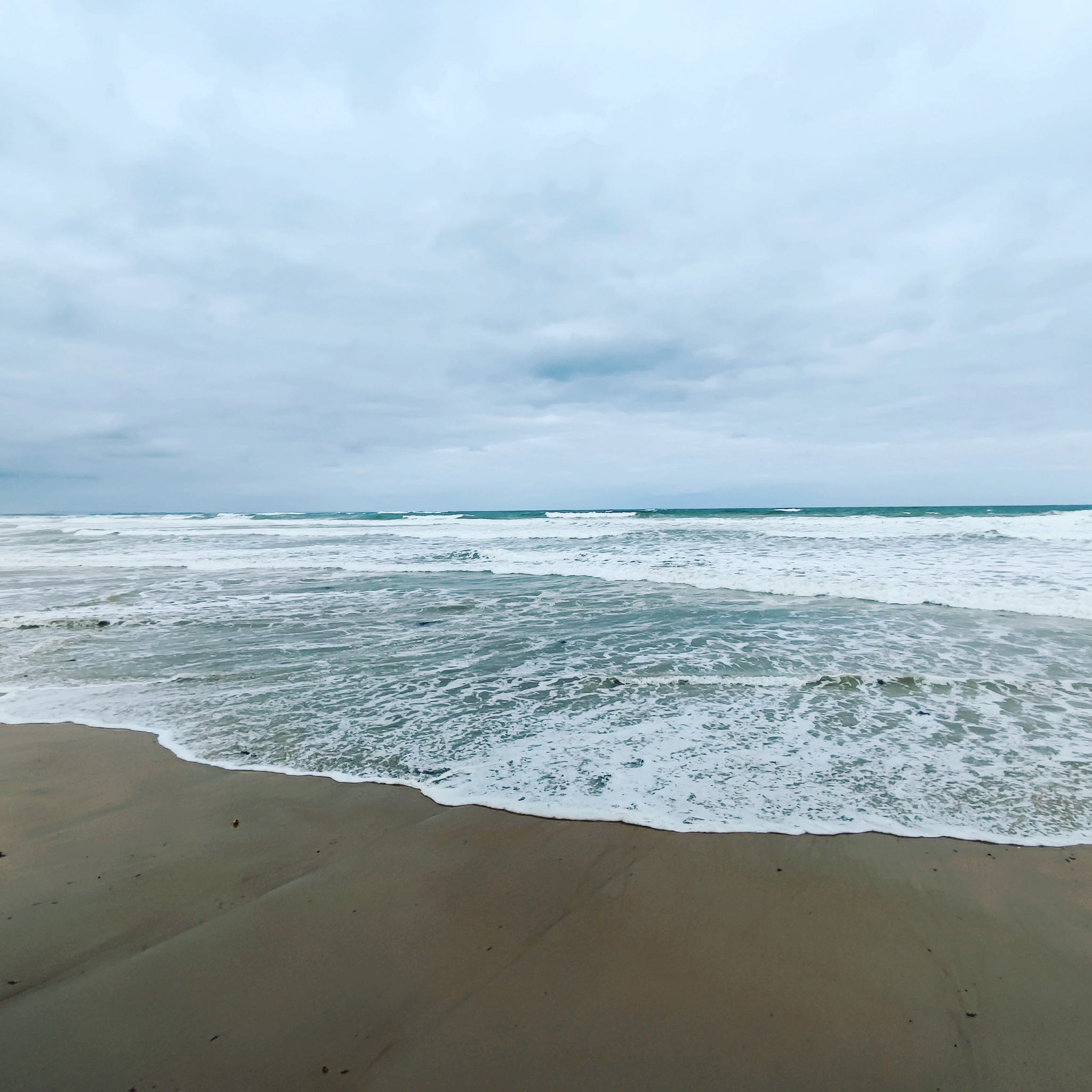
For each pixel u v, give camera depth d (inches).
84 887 109.0
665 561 570.3
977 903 102.3
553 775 152.0
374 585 488.1
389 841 124.0
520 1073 71.2
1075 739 168.7
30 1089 68.6
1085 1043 74.9
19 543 1063.0
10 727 190.4
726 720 186.9
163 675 242.5
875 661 245.8
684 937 94.8
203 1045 74.9
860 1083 70.0
